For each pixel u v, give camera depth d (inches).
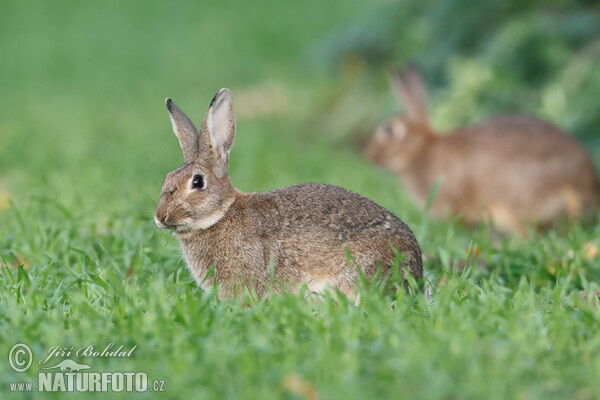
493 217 653.3
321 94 1175.0
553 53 792.3
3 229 496.7
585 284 374.9
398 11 989.8
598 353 288.5
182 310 322.0
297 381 261.0
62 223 487.2
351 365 269.6
